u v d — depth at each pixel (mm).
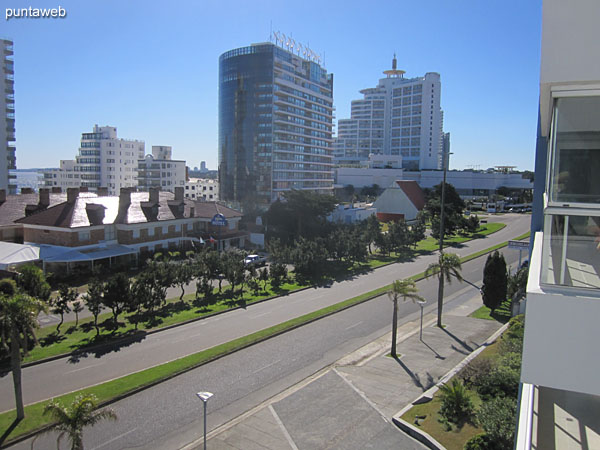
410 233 68562
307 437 19688
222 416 21484
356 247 56875
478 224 87312
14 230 54219
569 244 6672
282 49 125250
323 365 27688
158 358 27641
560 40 6895
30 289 32062
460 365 26359
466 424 19719
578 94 6961
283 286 46875
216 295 42250
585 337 6293
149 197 61844
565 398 11422
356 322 36094
